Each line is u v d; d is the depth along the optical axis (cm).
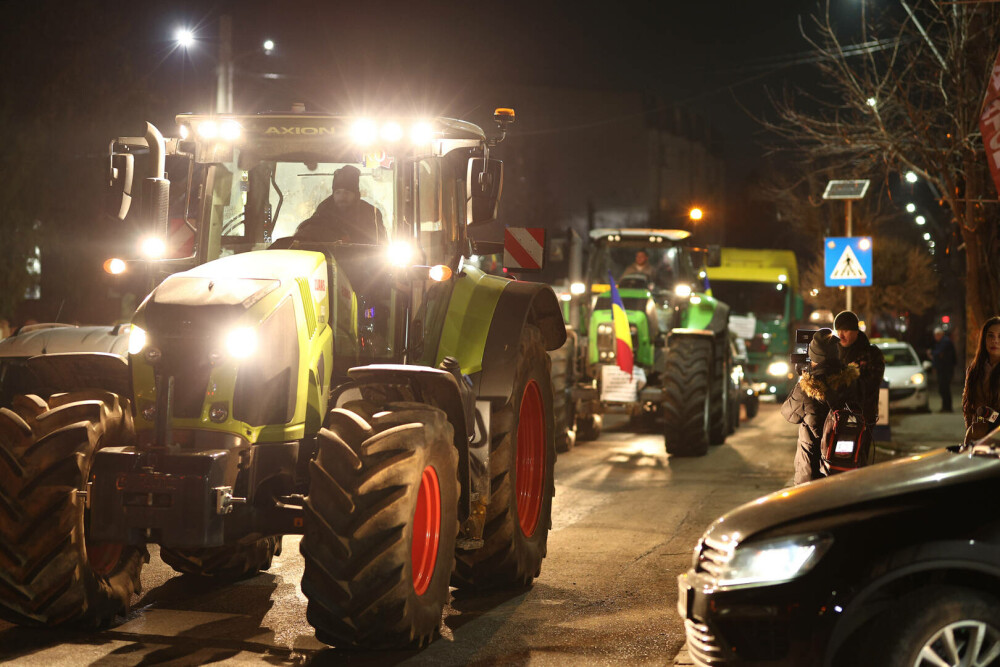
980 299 1362
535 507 795
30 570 584
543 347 823
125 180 679
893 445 1598
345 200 695
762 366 2778
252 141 704
